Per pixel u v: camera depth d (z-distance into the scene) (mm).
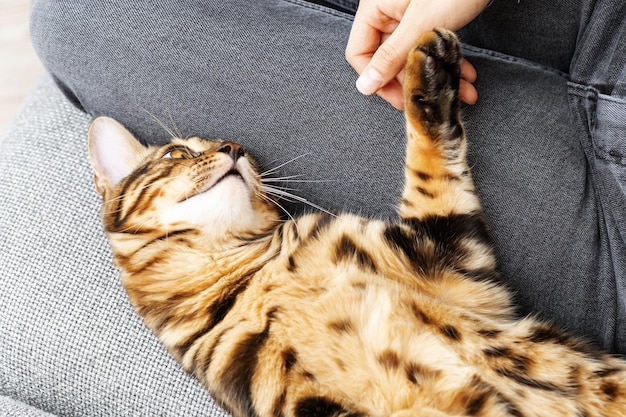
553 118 518
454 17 506
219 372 502
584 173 507
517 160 513
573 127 515
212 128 567
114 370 564
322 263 513
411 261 509
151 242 551
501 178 514
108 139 578
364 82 513
